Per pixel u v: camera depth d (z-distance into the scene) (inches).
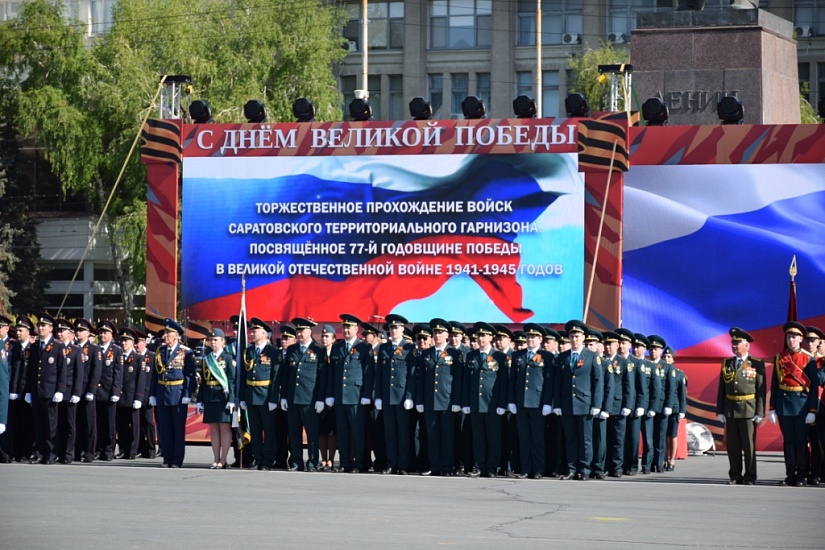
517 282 987.3
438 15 2586.1
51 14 2069.4
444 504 625.9
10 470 799.1
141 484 705.6
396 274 1001.5
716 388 968.9
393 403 816.3
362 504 618.8
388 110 2605.8
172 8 1969.7
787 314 956.6
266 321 1015.0
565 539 510.0
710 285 968.3
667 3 2465.6
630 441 836.0
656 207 975.0
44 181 2388.0
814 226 954.1
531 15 2534.5
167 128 1027.3
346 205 1007.6
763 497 683.4
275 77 2078.0
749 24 1083.3
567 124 984.9
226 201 1021.2
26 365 880.9
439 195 997.8
